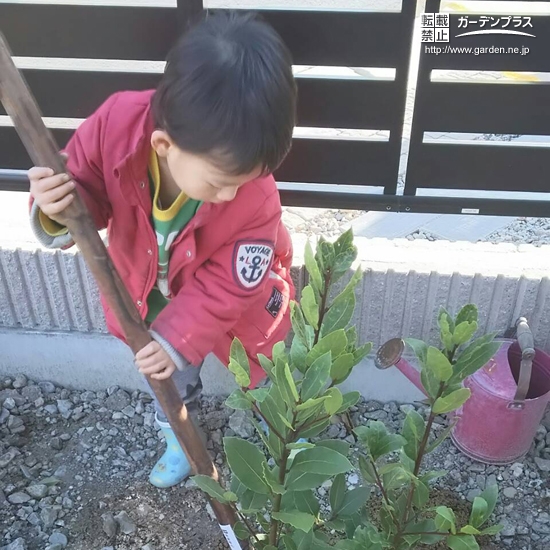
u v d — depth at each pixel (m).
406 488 1.34
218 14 1.19
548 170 1.82
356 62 1.69
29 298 1.98
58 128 1.87
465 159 1.82
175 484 1.89
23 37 1.71
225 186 1.17
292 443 1.00
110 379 2.14
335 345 1.00
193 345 1.40
